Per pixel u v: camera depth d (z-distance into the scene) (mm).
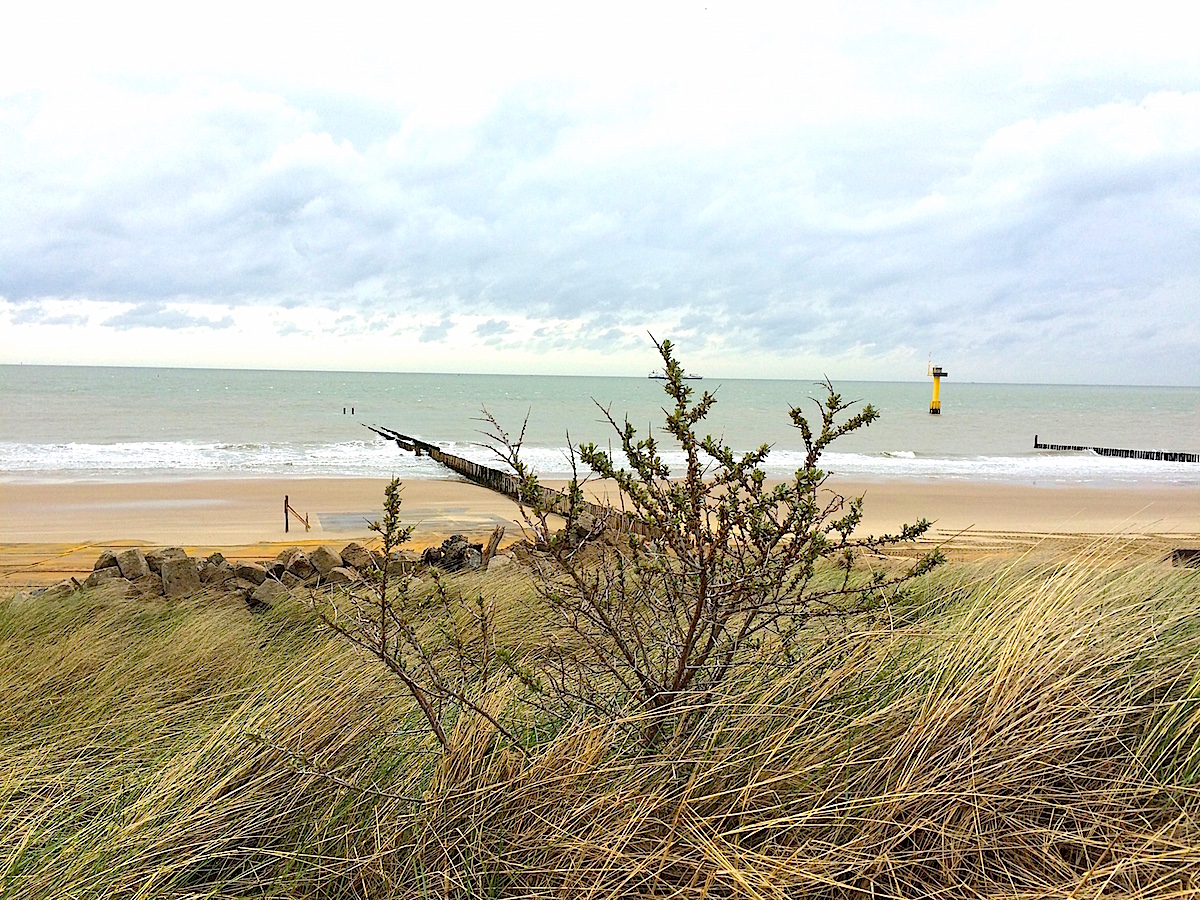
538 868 2045
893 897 1877
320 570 7391
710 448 2455
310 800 2438
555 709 2586
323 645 4348
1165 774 2207
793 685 2461
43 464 28734
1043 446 47875
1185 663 2615
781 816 2084
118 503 20109
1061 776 2193
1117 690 2461
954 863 1972
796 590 2889
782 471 27594
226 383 143500
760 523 2359
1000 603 3041
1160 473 32656
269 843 2326
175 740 3270
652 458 2488
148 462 29938
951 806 2031
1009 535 15773
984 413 93125
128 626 5492
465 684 2797
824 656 2574
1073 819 2070
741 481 2426
